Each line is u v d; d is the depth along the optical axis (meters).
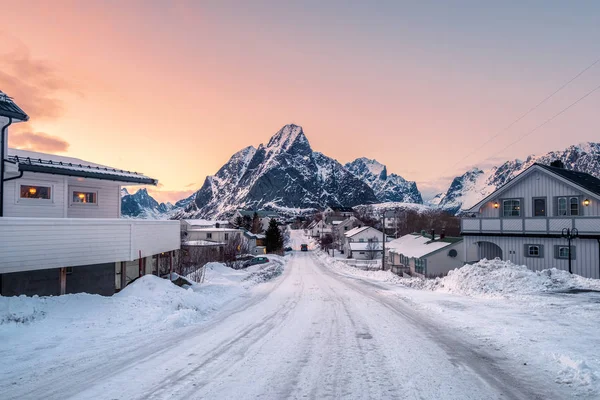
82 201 19.69
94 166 19.70
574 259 20.84
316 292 21.58
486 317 11.42
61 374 7.02
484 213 25.61
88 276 15.78
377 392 5.94
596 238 19.80
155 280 16.30
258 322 12.25
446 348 8.41
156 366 7.43
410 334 9.88
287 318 12.90
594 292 14.30
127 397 5.86
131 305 13.13
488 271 18.06
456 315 12.11
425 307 14.12
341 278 33.69
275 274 39.31
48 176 17.19
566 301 12.87
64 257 13.23
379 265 56.41
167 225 20.50
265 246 84.38
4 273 12.29
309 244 125.88
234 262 50.38
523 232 22.92
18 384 6.52
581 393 5.71
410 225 100.00
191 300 15.45
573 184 21.02
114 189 21.30
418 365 7.25
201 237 74.94
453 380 6.41
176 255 28.02
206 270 35.03
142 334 10.37
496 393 5.80
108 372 7.10
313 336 9.92
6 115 15.34
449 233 89.38
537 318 10.75
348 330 10.60
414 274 39.22
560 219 21.38
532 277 16.31
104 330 10.58
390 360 7.61
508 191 24.38
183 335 10.27
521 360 7.37
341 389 6.09
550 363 7.03
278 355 8.12
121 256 15.33
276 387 6.22
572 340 8.24
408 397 5.71
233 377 6.74
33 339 9.36
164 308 13.45
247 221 121.12
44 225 12.66
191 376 6.81
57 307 11.57
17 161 15.94
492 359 7.53
